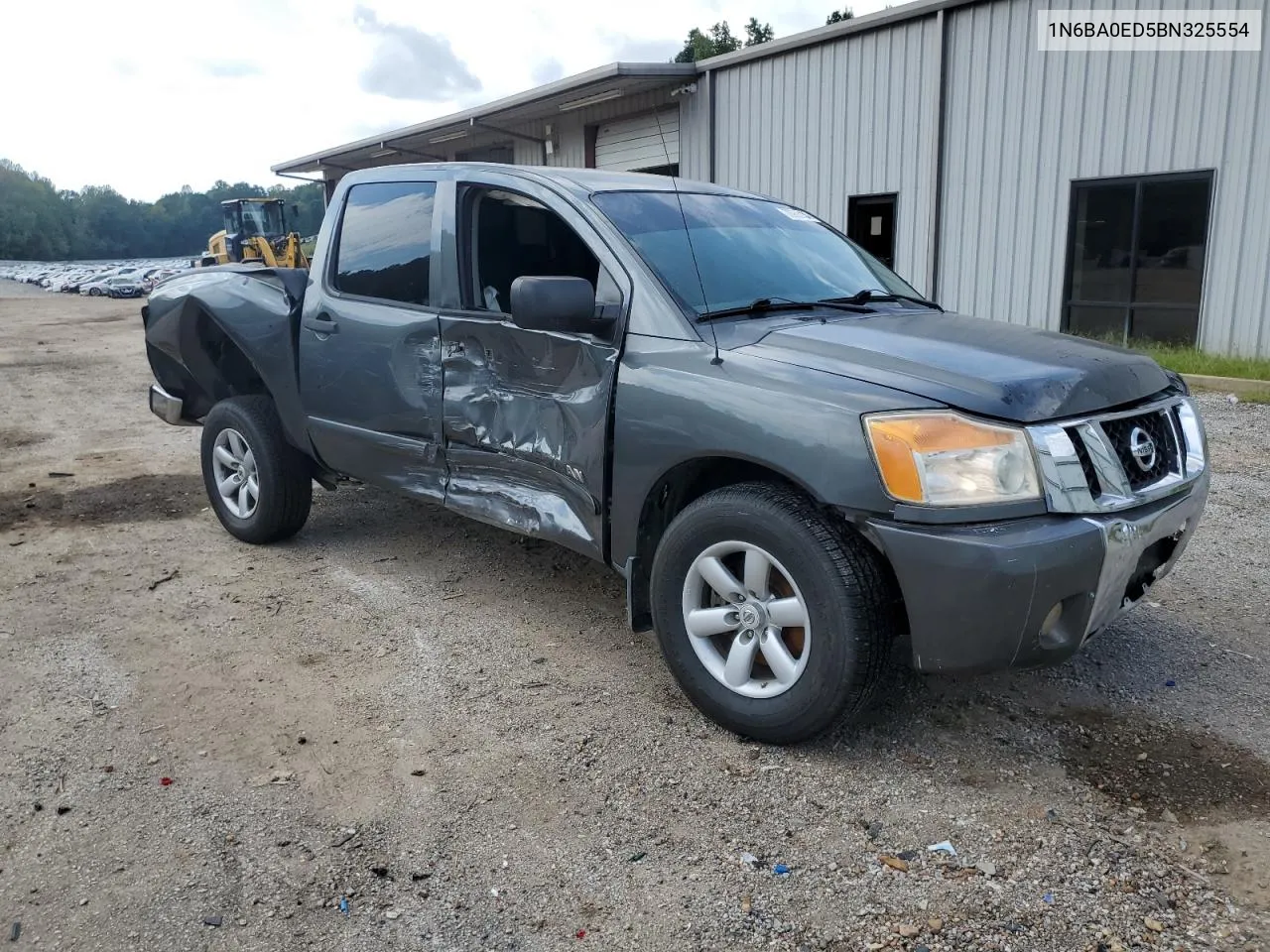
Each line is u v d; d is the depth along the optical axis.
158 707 3.44
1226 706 3.41
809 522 2.91
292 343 4.72
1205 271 11.45
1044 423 2.79
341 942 2.32
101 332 21.31
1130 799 2.87
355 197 4.66
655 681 3.63
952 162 13.55
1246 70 10.79
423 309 4.13
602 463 3.45
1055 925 2.35
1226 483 6.23
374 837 2.71
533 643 3.97
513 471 3.88
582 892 2.50
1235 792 2.89
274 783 2.96
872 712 3.37
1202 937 2.30
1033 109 12.62
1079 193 12.46
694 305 3.42
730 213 4.16
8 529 5.58
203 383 5.49
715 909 2.43
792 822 2.77
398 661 3.80
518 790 2.93
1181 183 11.55
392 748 3.17
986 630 2.71
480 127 20.95
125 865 2.59
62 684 3.60
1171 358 10.80
